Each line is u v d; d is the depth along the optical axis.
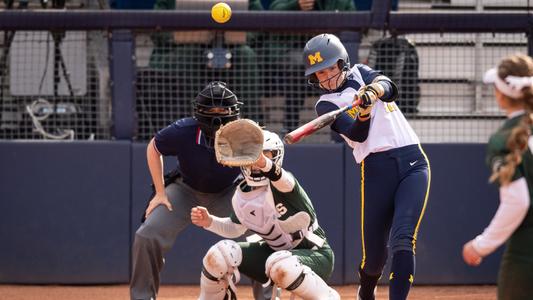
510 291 12.64
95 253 25.77
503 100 12.98
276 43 26.33
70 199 25.70
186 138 19.09
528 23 25.84
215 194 20.09
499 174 12.08
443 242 25.94
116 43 25.81
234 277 16.69
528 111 12.59
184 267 25.97
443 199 25.92
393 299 16.88
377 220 18.28
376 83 16.89
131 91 25.92
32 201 25.72
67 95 26.55
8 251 25.77
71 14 25.55
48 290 25.09
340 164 25.81
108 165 25.72
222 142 15.50
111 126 26.28
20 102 26.52
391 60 26.20
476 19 25.81
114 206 25.77
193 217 17.12
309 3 27.66
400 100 26.41
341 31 25.78
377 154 18.09
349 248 25.83
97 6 31.30
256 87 26.30
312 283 16.05
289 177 16.31
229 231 17.53
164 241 19.42
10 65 26.45
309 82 18.70
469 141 27.16
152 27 25.64
